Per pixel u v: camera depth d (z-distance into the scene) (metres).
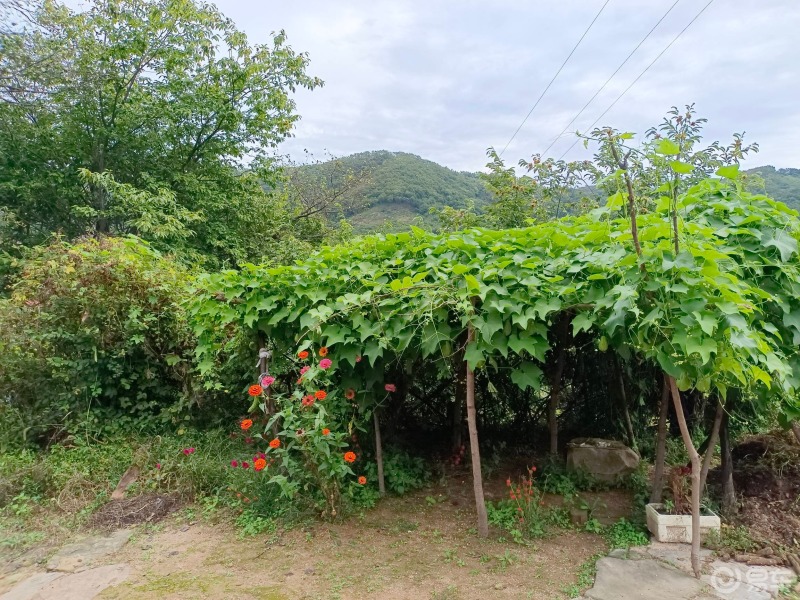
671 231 2.41
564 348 4.08
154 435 4.87
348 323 3.46
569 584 2.65
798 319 2.74
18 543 3.27
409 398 4.93
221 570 2.89
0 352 4.62
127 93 10.46
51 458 4.28
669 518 3.05
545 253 3.17
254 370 4.62
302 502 3.53
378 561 2.94
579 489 3.84
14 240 9.39
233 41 11.50
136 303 4.83
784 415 3.11
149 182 9.79
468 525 3.39
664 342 2.38
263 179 12.73
